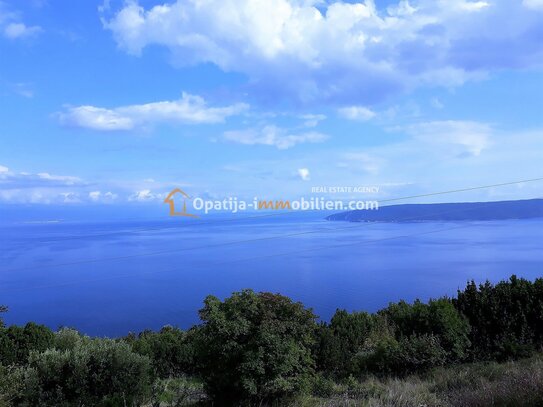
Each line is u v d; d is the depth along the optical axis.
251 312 7.65
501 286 11.98
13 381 7.34
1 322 8.94
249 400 7.46
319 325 11.64
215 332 7.48
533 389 5.91
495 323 11.27
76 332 11.44
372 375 10.05
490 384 7.17
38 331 9.69
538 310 11.10
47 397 7.75
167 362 10.96
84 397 7.84
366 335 12.30
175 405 7.87
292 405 7.33
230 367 7.42
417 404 7.16
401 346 10.49
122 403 7.31
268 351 7.30
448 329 10.91
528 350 10.44
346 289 35.12
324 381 8.66
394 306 14.29
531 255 49.00
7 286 30.78
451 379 8.74
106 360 8.27
